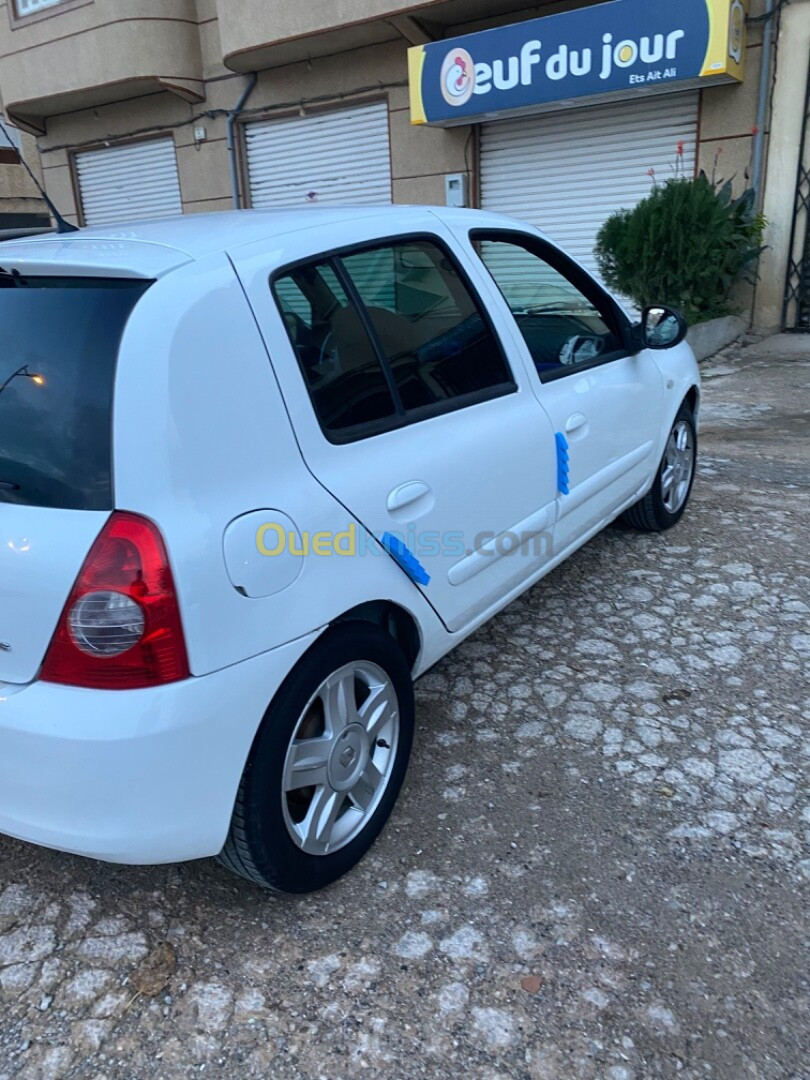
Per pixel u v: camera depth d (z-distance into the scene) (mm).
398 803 2719
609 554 4527
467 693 3316
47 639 1878
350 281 2529
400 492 2484
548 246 3605
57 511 1908
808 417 7105
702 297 9344
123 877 2480
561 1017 1983
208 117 14078
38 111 15875
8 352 2092
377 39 11758
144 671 1862
